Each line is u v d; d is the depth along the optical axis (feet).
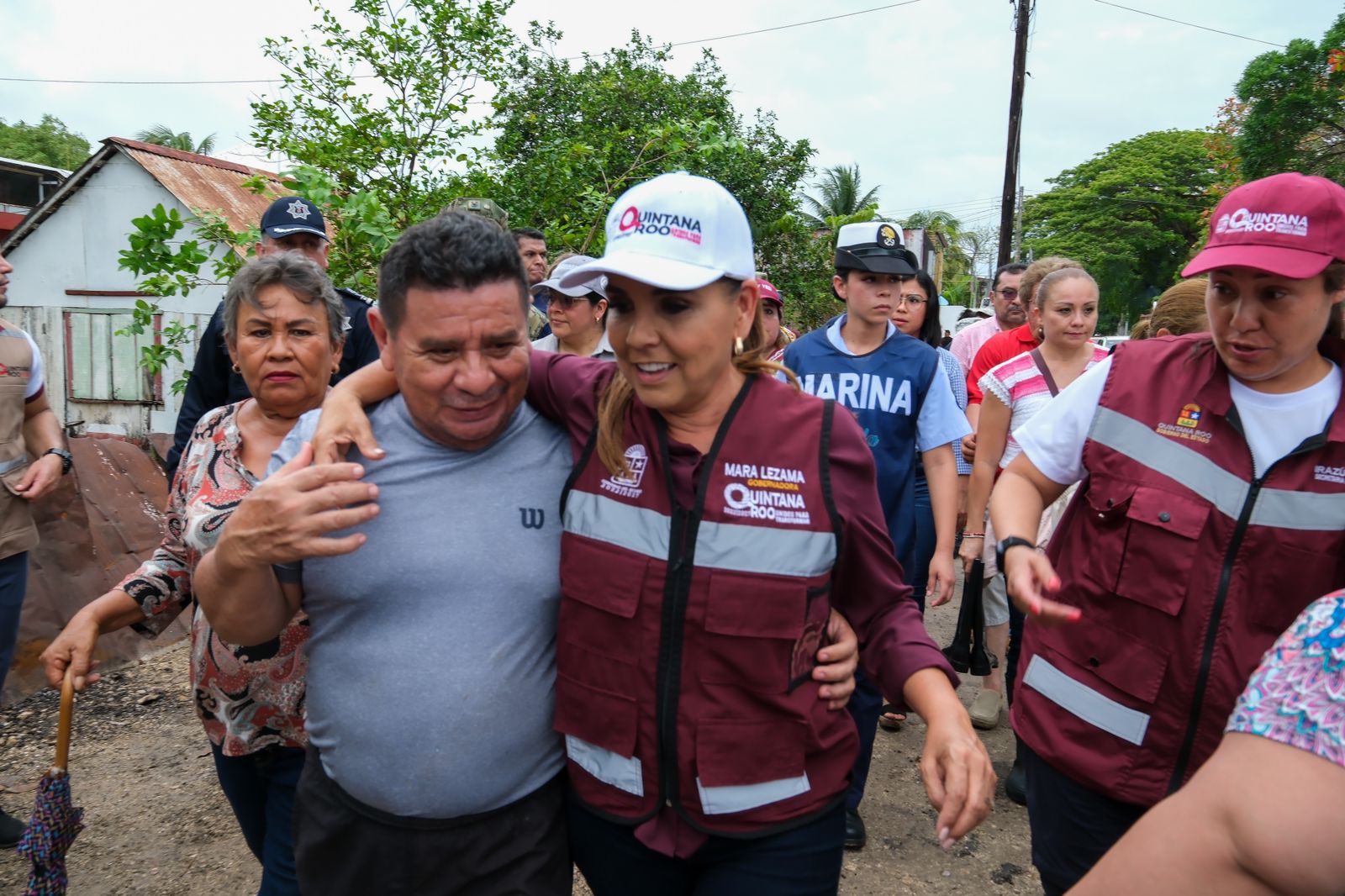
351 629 5.38
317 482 4.76
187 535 6.44
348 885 5.54
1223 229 5.37
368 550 5.28
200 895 9.84
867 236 10.86
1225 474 5.64
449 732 5.23
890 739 14.15
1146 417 5.98
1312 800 2.66
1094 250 145.79
